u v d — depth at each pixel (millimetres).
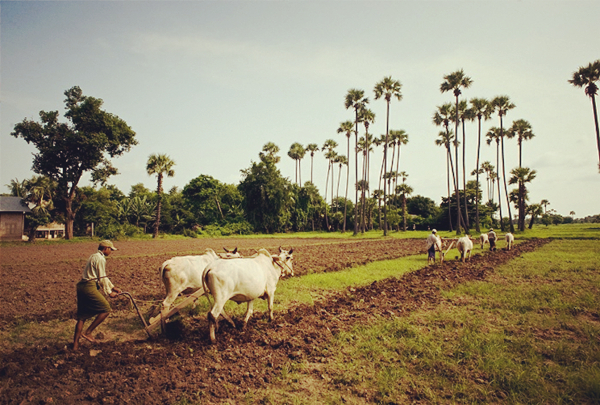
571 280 12391
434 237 17656
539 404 4418
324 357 5926
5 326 7750
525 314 8281
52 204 40781
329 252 25406
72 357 5836
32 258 21719
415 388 4867
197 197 61500
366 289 11594
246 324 7371
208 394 4750
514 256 20500
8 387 4793
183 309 8812
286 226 68875
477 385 4969
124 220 50938
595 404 4395
